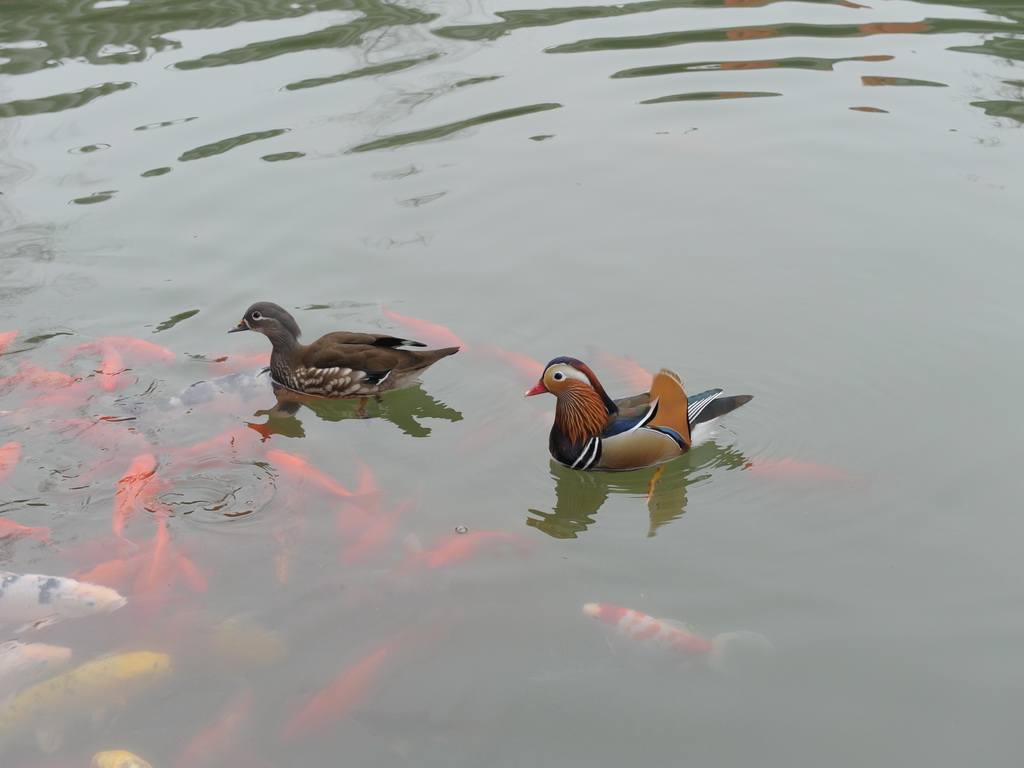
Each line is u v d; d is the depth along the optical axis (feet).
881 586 23.44
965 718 19.88
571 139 45.80
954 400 30.45
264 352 34.94
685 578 23.99
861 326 33.96
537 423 31.01
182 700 20.83
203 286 36.73
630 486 28.30
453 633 22.30
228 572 24.39
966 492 26.61
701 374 32.17
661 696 20.61
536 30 56.95
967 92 48.44
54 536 25.81
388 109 47.98
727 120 47.21
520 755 19.31
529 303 35.76
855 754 19.16
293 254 38.27
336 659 21.72
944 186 41.45
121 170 42.93
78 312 35.14
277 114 47.29
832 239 38.63
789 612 22.72
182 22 56.90
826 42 54.39
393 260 37.96
